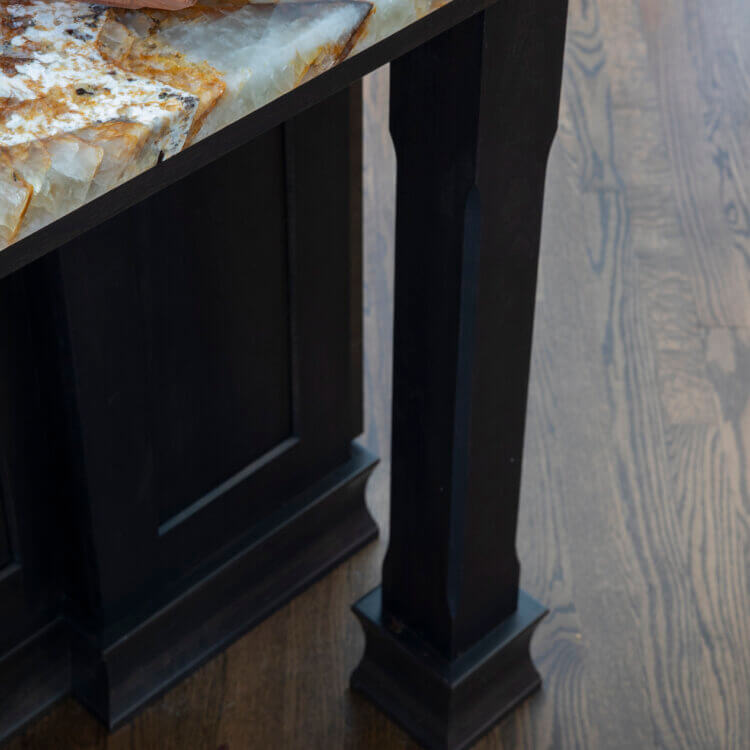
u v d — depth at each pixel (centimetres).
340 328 166
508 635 156
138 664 163
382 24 76
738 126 278
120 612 157
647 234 250
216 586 168
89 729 163
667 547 189
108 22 73
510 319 127
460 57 105
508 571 151
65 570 155
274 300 154
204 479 159
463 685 153
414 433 137
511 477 142
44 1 73
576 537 191
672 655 173
